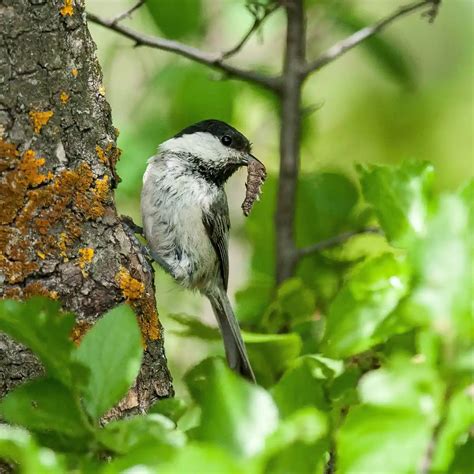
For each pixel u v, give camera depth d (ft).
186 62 32.86
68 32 20.16
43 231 19.51
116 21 30.68
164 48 31.37
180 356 35.50
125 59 39.68
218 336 23.86
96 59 21.34
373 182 15.62
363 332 14.35
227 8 35.45
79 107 20.24
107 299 20.30
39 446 12.51
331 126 50.93
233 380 11.06
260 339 19.86
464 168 49.55
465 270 11.37
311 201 31.17
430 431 10.98
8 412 12.54
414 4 32.78
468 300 11.25
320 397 14.03
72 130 20.08
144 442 11.44
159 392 21.20
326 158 49.21
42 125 19.57
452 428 11.05
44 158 19.60
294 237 31.24
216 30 38.50
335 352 14.43
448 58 52.90
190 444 10.85
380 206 15.46
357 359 17.34
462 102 51.21
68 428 12.54
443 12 53.47
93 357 12.80
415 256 11.71
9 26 19.21
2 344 19.21
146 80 35.73
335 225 31.17
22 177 19.29
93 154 20.44
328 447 13.07
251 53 45.03
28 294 19.26
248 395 11.00
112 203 20.84
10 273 19.15
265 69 36.68
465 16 53.31
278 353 20.97
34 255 19.39
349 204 31.04
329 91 51.65
